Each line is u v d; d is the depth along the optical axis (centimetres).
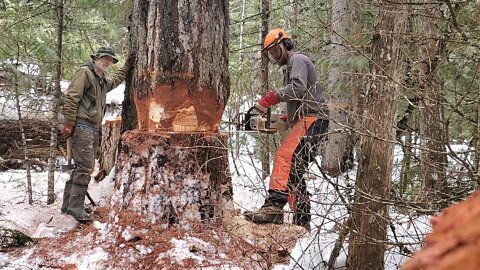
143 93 358
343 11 562
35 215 411
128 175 340
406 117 358
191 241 321
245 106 474
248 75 696
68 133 391
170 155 339
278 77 659
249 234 333
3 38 446
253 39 1011
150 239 322
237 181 493
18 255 328
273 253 304
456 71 331
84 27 553
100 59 406
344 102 521
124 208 337
